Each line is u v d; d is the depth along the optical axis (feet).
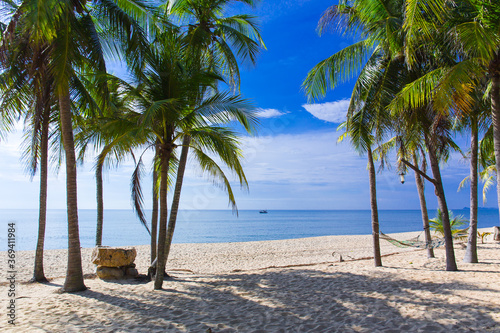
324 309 16.24
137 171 27.45
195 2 27.96
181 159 24.79
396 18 23.52
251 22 30.96
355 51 26.53
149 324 14.79
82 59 20.99
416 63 24.44
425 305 15.93
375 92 26.45
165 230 23.62
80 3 20.99
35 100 24.30
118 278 26.04
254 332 13.46
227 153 21.91
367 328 13.24
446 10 19.31
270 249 54.13
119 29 22.99
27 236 103.91
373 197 29.84
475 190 29.27
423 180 33.88
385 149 36.32
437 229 42.39
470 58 18.51
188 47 25.23
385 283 21.57
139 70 23.90
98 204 30.66
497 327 12.44
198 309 17.08
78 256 21.95
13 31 17.99
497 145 20.04
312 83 27.78
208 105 22.38
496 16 18.38
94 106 24.39
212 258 44.19
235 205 26.43
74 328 14.37
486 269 25.05
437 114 21.88
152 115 19.27
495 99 20.07
